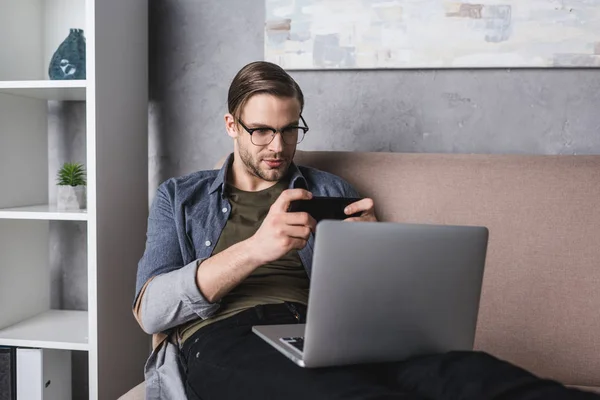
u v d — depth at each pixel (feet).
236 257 4.18
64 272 6.81
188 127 6.55
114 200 5.83
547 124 6.07
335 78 6.31
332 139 6.38
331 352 3.36
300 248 4.09
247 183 5.03
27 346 5.66
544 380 2.84
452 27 6.00
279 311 4.45
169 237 4.77
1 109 6.07
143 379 6.55
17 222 6.31
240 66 6.42
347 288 3.26
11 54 6.27
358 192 5.37
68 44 6.05
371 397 3.00
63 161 6.73
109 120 5.72
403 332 3.46
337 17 6.14
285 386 3.38
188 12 6.47
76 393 6.77
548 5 5.88
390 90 6.24
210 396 3.88
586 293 4.95
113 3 5.72
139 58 6.26
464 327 3.60
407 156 5.53
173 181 5.07
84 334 5.86
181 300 4.31
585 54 5.87
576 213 5.07
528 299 4.99
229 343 4.05
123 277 6.04
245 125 4.72
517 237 5.08
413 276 3.36
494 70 6.08
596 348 4.90
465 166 5.33
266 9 6.23
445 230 3.37
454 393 2.98
